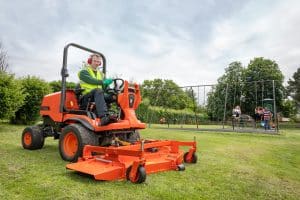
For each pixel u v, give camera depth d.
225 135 12.38
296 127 28.14
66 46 5.90
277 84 31.39
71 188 3.69
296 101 44.78
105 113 5.14
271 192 4.09
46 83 13.84
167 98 20.33
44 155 5.84
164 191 3.74
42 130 6.57
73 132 5.13
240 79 32.16
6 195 3.40
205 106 19.47
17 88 11.19
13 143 7.39
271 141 10.75
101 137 5.42
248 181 4.55
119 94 5.31
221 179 4.54
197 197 3.62
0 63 25.97
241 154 7.22
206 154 6.87
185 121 19.89
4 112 10.72
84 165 4.28
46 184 3.83
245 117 18.39
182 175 4.62
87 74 5.59
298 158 7.38
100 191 3.61
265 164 6.14
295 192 4.19
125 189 3.74
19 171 4.45
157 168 4.66
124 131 5.42
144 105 20.48
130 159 4.51
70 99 6.06
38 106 13.40
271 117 16.17
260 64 31.89
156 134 11.11
